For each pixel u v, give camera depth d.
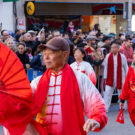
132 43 13.28
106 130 7.06
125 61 8.77
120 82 8.74
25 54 8.45
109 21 23.91
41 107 3.10
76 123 3.03
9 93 2.85
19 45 8.31
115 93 10.01
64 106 3.04
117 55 8.76
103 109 3.03
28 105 2.93
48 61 3.10
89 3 23.03
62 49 3.07
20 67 2.88
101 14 23.41
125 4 14.30
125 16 14.34
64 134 3.07
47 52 3.09
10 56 2.87
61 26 22.27
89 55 9.38
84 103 3.14
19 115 2.91
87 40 9.73
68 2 22.20
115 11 23.52
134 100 5.93
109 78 8.70
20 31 12.09
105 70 8.77
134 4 24.23
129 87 5.99
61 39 3.10
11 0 14.22
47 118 3.10
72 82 3.10
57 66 3.12
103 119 2.97
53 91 3.12
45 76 3.17
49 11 21.95
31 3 18.00
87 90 3.11
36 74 8.28
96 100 3.07
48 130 3.10
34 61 8.23
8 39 8.54
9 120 2.88
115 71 8.73
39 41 9.11
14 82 2.87
